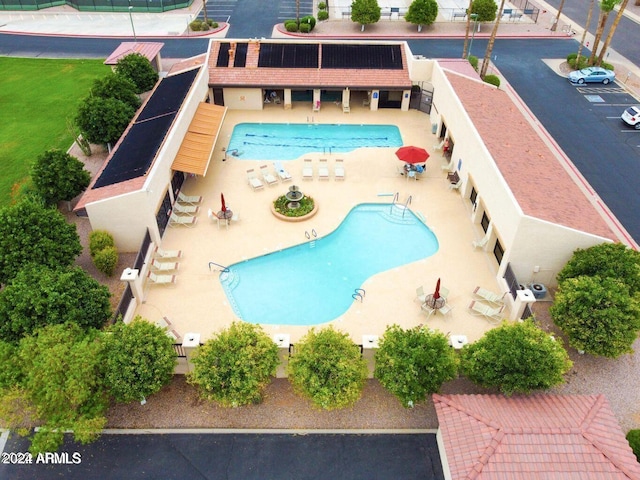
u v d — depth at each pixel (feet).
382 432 68.39
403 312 83.51
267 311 83.97
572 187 93.20
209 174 116.78
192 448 66.59
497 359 64.13
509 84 160.97
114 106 117.19
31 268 74.54
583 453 57.06
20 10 226.99
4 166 117.60
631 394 72.13
